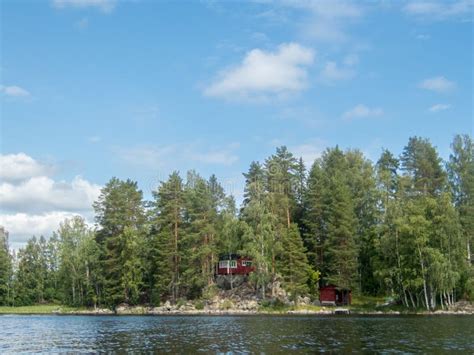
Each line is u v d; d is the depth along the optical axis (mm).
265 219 99312
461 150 102500
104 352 38781
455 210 91312
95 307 117562
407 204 94188
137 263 109562
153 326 64062
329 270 102000
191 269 103188
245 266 110312
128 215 115875
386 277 92500
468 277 87875
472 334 47500
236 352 36688
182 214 112375
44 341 48250
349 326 58250
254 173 127938
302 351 36688
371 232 104812
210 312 99062
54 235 160125
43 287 155500
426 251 86062
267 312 94375
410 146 117625
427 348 37562
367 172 117000
